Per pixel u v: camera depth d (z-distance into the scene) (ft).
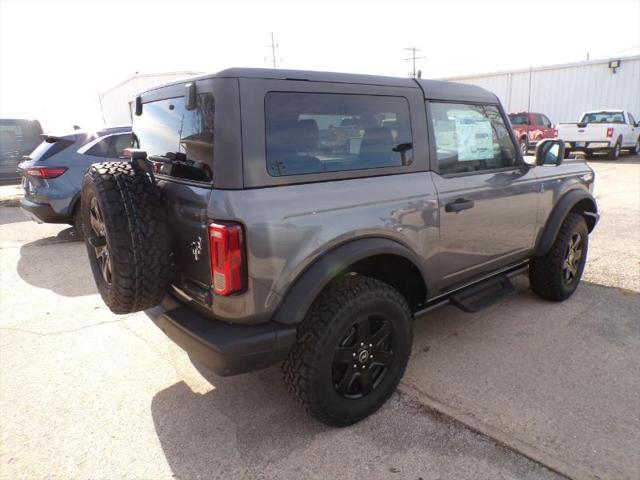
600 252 18.76
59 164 21.07
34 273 18.21
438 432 8.45
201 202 7.25
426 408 9.14
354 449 8.11
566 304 13.88
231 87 7.06
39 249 21.81
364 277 8.63
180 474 7.68
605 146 55.26
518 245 12.08
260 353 7.33
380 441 8.29
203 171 7.44
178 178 8.23
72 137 21.74
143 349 11.91
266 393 9.89
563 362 10.66
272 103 7.42
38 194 21.27
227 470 7.73
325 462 7.82
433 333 12.31
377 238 8.50
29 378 10.65
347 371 8.48
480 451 7.93
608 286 15.16
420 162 9.48
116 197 7.64
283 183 7.45
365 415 8.80
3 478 7.68
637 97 67.67
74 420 9.13
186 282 8.12
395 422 8.77
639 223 23.54
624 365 10.46
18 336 12.75
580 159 14.84
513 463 7.64
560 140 12.31
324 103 8.03
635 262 17.38
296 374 7.95
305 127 7.75
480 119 11.00
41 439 8.61
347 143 8.34
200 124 7.48
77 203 21.59
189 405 9.53
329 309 7.89
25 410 9.47
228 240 6.89
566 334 12.00
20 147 35.37
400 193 8.89
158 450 8.25
